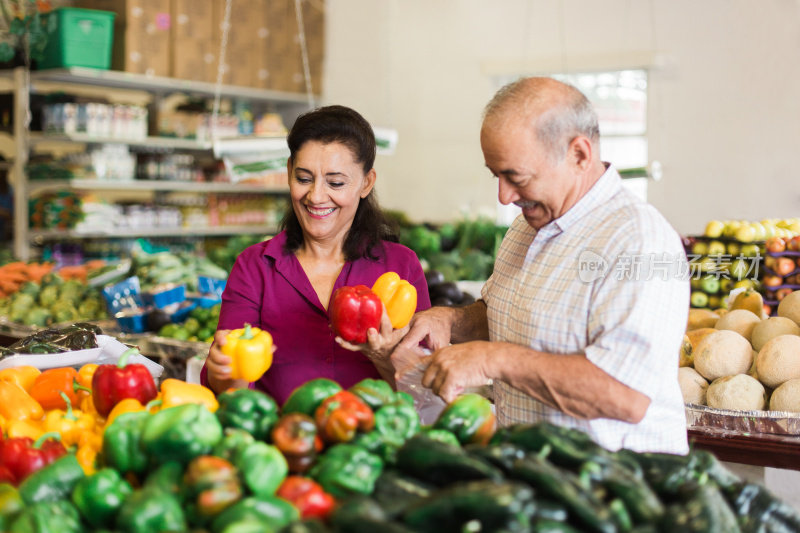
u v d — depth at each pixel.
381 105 9.23
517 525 1.11
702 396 2.81
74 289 4.64
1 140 7.52
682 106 7.65
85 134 6.64
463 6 8.72
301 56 8.56
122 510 1.24
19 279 5.05
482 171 8.73
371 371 2.30
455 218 8.89
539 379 1.69
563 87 1.74
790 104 7.24
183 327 3.91
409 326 2.14
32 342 2.62
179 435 1.34
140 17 7.00
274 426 1.43
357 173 2.16
